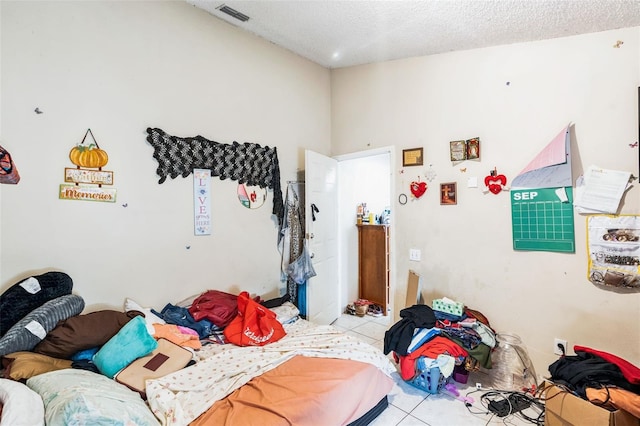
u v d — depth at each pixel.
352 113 3.59
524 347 2.37
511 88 2.41
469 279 2.66
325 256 3.55
